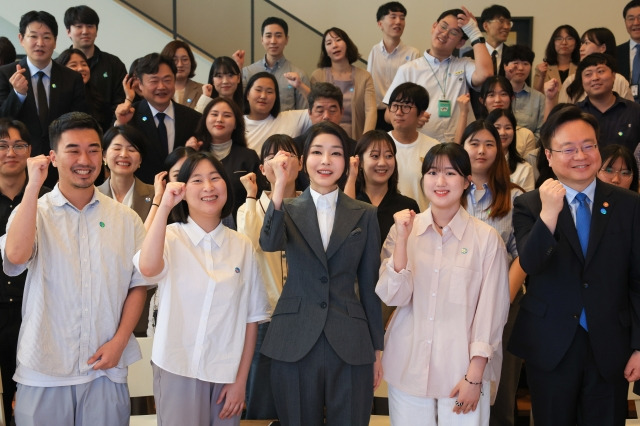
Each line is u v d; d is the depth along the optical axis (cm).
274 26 552
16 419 245
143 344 305
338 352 245
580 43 586
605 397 258
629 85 541
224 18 671
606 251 254
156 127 431
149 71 428
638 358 253
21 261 231
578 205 262
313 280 253
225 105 411
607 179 348
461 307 260
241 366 261
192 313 253
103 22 693
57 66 461
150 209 365
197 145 406
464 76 495
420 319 262
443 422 257
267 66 558
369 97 522
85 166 246
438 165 265
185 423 250
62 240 246
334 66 528
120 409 253
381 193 353
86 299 246
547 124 262
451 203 264
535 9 793
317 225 257
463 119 454
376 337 257
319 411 251
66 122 248
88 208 253
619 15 785
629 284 261
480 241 265
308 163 261
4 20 708
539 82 552
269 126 458
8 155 315
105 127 510
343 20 816
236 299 258
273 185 307
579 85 477
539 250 247
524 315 267
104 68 526
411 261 267
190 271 255
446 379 256
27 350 238
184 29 683
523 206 271
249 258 267
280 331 253
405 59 575
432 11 805
